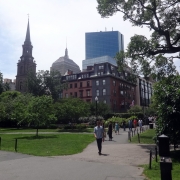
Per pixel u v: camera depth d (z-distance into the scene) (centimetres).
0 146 1602
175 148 1303
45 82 6688
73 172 820
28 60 10044
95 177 748
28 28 10719
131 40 1881
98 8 1878
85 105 4131
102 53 17412
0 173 812
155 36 2020
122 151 1355
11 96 5872
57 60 12369
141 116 5334
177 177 725
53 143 1766
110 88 6962
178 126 1097
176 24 1911
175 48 1730
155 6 1755
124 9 1841
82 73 7769
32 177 753
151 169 844
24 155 1229
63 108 3847
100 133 1260
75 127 3897
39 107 2525
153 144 1686
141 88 9038
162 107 1134
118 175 771
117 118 4188
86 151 1377
